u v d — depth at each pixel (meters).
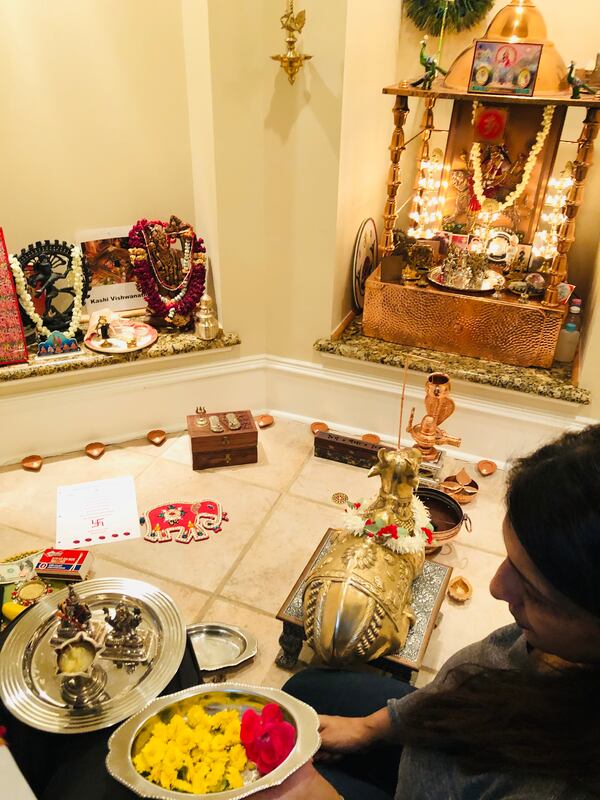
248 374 2.36
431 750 0.67
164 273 2.20
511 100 1.77
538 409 2.07
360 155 2.11
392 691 1.09
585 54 2.13
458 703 0.63
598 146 2.15
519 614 0.57
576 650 0.53
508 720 0.56
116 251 2.23
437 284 2.12
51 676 1.11
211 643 1.53
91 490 2.05
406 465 1.40
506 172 2.19
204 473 2.15
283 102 1.87
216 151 1.94
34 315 2.07
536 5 2.10
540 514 0.49
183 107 2.11
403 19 2.28
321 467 2.20
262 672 1.49
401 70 2.38
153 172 2.19
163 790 0.77
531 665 0.68
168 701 0.91
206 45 1.80
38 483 2.08
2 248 1.94
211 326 2.20
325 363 2.29
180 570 1.77
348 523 1.46
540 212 2.22
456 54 2.29
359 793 0.95
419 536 1.45
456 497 2.02
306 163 1.94
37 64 1.89
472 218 2.30
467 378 2.07
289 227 2.07
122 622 1.14
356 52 1.84
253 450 2.18
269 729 0.83
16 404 2.07
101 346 2.13
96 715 1.04
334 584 1.30
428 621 1.41
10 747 1.00
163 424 2.34
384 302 2.17
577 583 0.48
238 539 1.88
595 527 0.46
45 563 1.54
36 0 1.81
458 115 2.19
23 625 1.19
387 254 2.21
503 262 2.24
